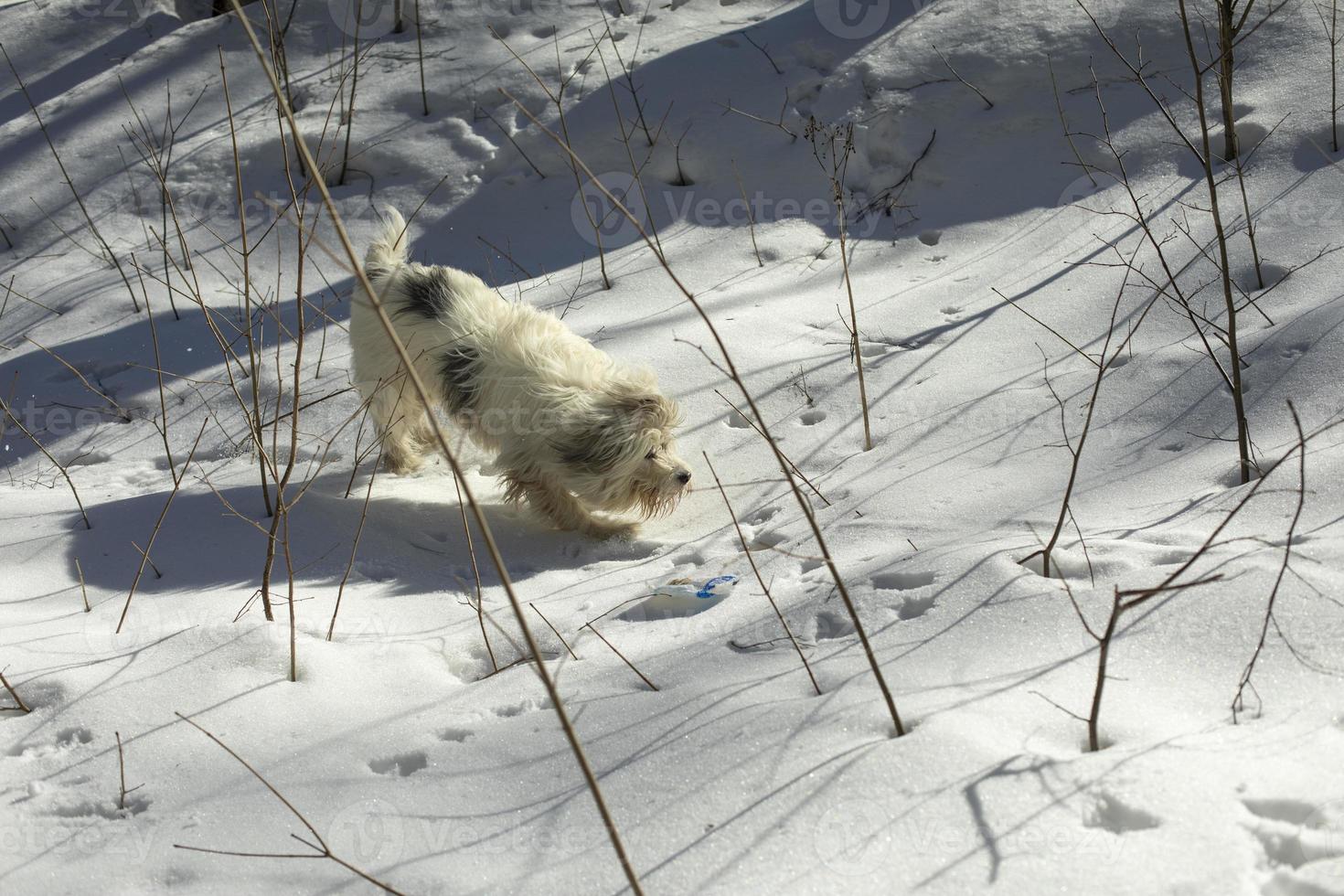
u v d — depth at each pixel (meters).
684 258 6.68
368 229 7.51
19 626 3.64
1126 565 2.98
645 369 4.43
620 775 2.47
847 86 7.44
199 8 10.36
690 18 8.78
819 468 4.50
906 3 8.02
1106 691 2.46
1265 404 3.99
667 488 4.22
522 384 4.35
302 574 4.07
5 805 2.71
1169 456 3.88
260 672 3.18
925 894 1.97
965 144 6.93
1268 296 4.82
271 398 5.80
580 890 2.16
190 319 6.75
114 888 2.39
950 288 5.82
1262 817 2.02
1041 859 1.99
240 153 8.21
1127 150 6.44
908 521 3.77
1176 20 6.91
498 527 4.64
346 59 8.97
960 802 2.15
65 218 7.93
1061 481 3.87
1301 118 6.02
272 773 2.71
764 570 3.64
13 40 9.87
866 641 2.36
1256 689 2.38
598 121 7.79
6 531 4.49
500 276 6.93
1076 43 7.05
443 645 3.39
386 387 4.81
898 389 4.95
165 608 3.73
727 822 2.24
